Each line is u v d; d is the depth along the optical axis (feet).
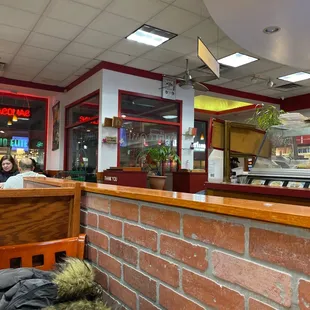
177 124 25.22
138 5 14.55
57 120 28.76
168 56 20.89
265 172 7.72
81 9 14.99
